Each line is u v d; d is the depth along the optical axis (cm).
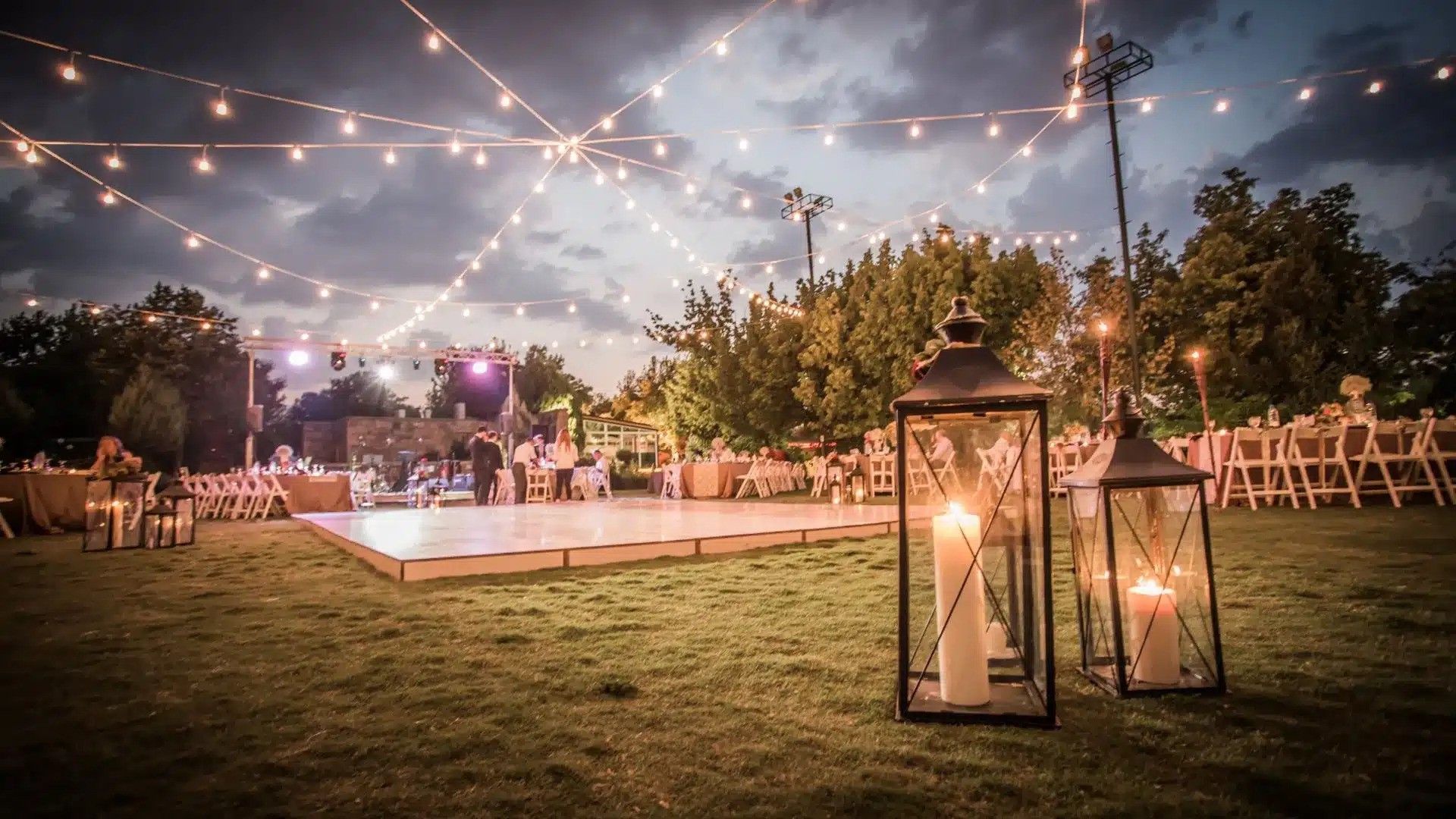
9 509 1006
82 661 294
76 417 2803
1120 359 1527
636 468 2720
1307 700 215
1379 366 1603
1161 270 1852
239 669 278
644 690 242
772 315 2072
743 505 1148
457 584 461
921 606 227
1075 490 251
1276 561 448
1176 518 235
